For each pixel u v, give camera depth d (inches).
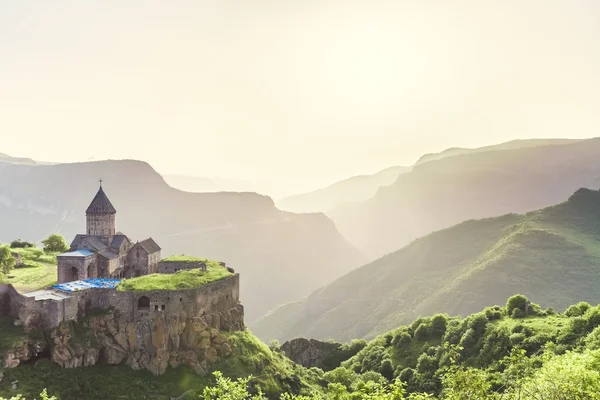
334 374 4530.0
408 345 5068.9
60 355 3221.0
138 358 3467.0
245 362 3818.9
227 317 4126.5
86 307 3582.7
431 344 4886.8
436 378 4156.0
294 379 3993.6
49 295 3447.3
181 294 3673.7
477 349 4315.9
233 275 4362.7
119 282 3885.3
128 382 3302.2
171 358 3533.5
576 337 3752.5
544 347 3747.5
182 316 3651.6
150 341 3506.4
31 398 2910.9
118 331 3533.5
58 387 3075.8
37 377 3068.4
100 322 3528.5
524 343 3951.8
